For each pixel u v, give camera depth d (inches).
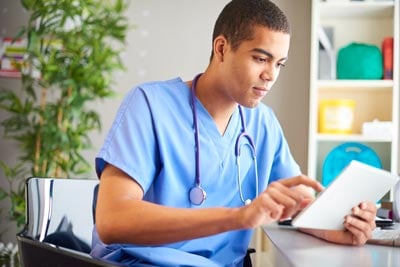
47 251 38.2
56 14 122.4
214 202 53.5
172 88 53.6
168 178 50.7
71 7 121.0
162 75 136.6
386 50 120.3
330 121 121.7
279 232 58.1
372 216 48.8
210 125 53.3
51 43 131.0
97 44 120.6
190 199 51.9
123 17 125.2
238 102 49.4
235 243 54.9
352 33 128.5
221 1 135.3
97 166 48.4
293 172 60.7
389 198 102.3
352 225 48.4
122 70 129.7
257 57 46.9
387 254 43.5
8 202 139.4
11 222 139.2
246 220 38.6
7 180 139.6
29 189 49.9
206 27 135.6
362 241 49.0
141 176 47.2
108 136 48.8
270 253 55.3
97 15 125.9
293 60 131.6
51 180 52.0
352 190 45.6
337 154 122.8
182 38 136.2
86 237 53.5
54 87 137.9
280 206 37.8
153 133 50.3
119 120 49.6
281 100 131.8
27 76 126.5
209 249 52.3
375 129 117.5
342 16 127.0
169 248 49.2
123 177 46.5
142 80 137.0
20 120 126.6
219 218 39.4
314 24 119.3
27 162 138.6
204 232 40.1
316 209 45.1
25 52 129.1
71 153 123.9
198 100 53.4
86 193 54.5
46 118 122.3
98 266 33.8
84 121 124.6
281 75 131.9
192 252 51.5
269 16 46.7
